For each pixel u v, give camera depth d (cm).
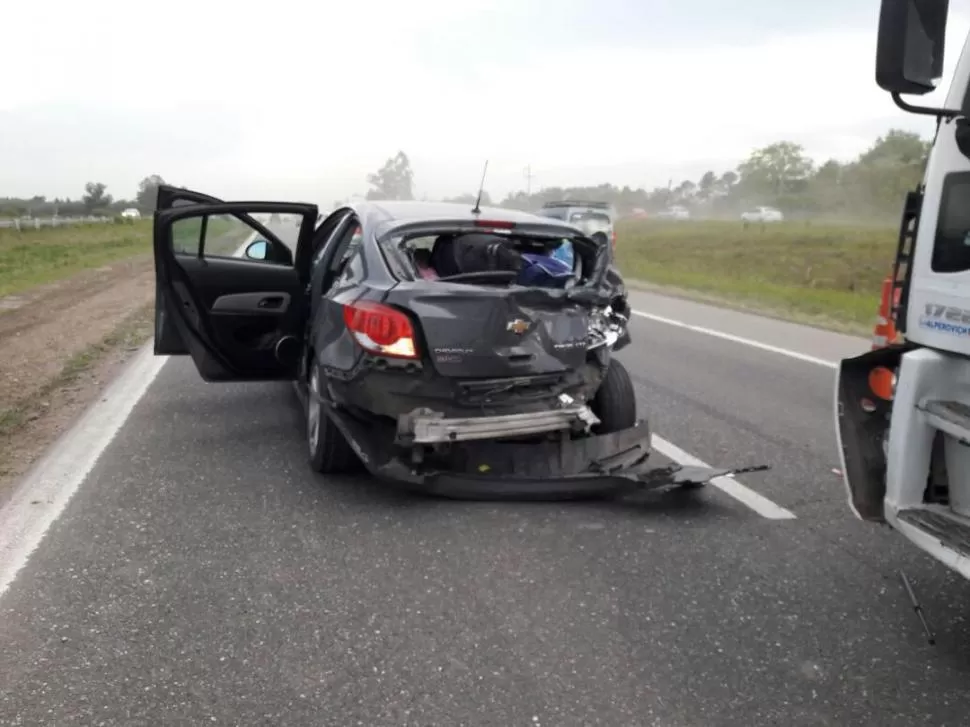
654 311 1467
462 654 354
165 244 596
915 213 386
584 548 459
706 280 2125
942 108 346
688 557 450
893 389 376
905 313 384
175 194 652
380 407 500
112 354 1007
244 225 655
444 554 448
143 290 1739
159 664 344
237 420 696
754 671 346
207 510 505
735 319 1367
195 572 425
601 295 546
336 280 566
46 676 335
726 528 491
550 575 426
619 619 385
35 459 602
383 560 440
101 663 345
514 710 317
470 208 601
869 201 7556
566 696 326
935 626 384
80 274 2161
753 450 644
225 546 455
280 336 652
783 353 1048
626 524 494
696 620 386
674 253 3750
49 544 456
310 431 583
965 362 353
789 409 767
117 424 684
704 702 324
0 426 676
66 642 360
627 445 551
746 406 777
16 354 1006
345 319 511
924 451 362
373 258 527
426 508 511
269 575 422
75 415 721
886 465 375
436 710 316
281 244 675
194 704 318
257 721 309
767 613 393
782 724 312
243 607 391
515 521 494
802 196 8038
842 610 398
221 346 635
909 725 313
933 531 342
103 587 408
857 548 466
